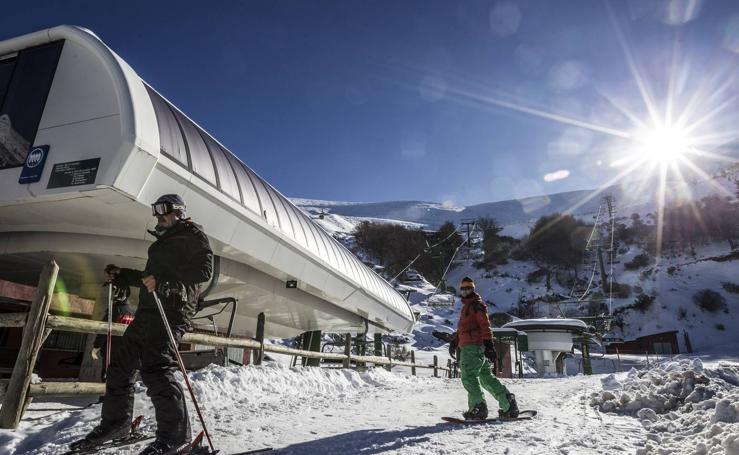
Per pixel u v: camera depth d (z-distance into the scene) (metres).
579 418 4.97
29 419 4.14
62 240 7.77
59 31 6.52
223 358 8.77
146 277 2.75
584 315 70.62
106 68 6.17
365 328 18.88
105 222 7.32
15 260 8.32
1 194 6.21
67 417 4.12
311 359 18.22
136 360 2.96
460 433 4.01
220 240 8.52
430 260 93.00
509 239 106.25
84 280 9.48
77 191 5.86
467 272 96.12
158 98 7.43
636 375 9.30
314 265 12.34
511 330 28.05
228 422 4.37
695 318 69.06
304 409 5.51
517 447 3.41
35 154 6.17
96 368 6.47
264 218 9.69
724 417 3.77
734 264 82.69
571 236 98.94
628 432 4.12
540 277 89.75
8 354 7.36
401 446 3.45
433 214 190.12
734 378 7.54
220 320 14.16
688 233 96.88
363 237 103.69
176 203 3.01
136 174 6.09
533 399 6.94
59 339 8.14
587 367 33.12
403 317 21.19
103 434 3.01
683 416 4.60
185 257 2.86
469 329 5.02
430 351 46.94
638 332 68.38
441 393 8.38
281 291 12.38
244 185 9.38
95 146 5.93
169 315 2.82
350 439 3.73
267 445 3.45
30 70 6.67
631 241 99.44
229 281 10.54
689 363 8.31
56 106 6.31
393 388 9.37
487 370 4.98
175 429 2.71
